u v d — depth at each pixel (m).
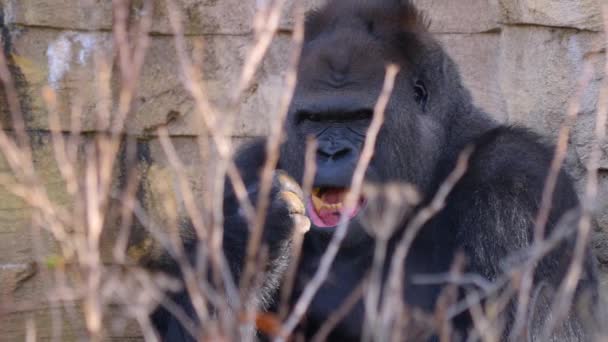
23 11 17.19
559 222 13.38
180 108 17.55
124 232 11.80
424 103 14.12
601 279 16.00
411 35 13.94
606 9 15.54
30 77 17.22
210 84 17.64
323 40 13.81
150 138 17.61
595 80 15.89
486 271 13.31
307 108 13.59
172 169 17.53
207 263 13.35
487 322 11.67
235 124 17.61
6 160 16.95
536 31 16.41
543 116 16.36
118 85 17.34
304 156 13.75
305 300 9.88
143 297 11.17
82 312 16.95
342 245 13.39
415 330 13.39
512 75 16.84
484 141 14.20
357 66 13.55
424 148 14.01
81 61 17.31
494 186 13.62
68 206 17.16
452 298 12.37
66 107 17.33
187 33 17.53
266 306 13.36
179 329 13.66
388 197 13.44
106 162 10.82
